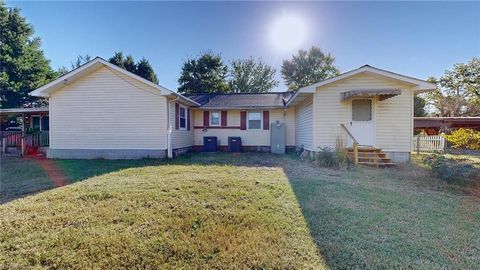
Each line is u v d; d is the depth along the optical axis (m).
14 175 7.08
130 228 3.32
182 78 31.66
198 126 15.22
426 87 9.30
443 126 19.92
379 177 6.80
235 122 15.00
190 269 2.43
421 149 15.51
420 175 7.03
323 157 8.72
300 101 12.29
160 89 10.66
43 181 6.26
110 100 11.05
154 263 2.53
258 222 3.51
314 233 3.19
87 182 5.98
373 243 2.93
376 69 9.34
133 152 10.98
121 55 27.64
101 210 3.97
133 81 10.96
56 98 11.23
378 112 9.63
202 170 7.65
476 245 2.91
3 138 13.16
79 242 2.92
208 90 31.27
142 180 6.11
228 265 2.49
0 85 21.17
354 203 4.47
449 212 4.06
